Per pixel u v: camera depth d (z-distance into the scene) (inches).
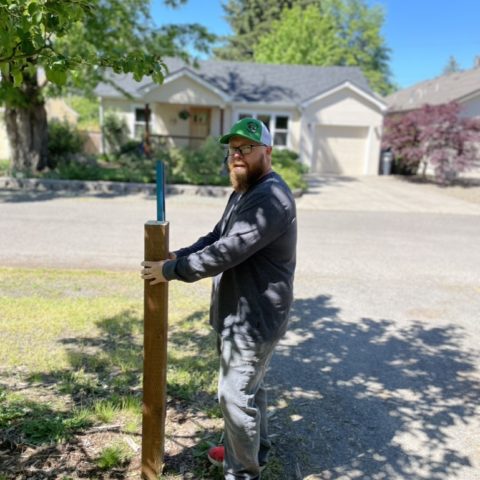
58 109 1178.0
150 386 92.0
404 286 241.3
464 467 105.3
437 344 172.1
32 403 119.1
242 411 86.4
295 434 114.6
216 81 900.6
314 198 554.6
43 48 89.6
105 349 152.8
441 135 719.7
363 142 893.8
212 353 154.3
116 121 832.3
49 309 183.5
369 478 100.6
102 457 100.2
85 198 480.7
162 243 86.2
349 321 191.5
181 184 559.2
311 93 895.1
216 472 98.7
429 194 625.0
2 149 804.0
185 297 208.1
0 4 77.5
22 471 96.4
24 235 313.0
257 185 82.8
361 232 372.8
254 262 83.7
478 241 355.9
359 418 122.8
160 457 95.9
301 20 1459.2
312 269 265.0
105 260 262.2
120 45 434.6
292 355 158.9
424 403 131.6
